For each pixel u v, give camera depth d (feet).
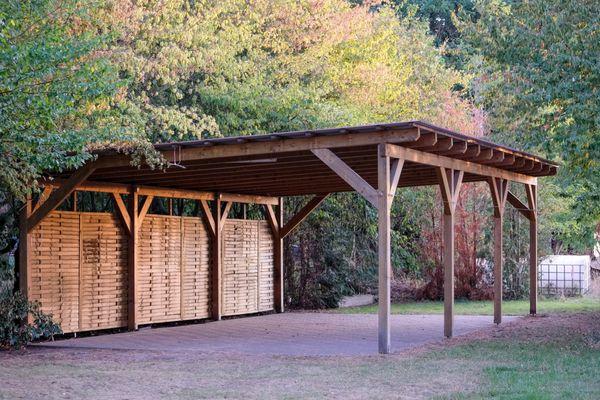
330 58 61.72
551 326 43.39
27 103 27.40
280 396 23.82
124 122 43.55
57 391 24.89
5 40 26.37
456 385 25.16
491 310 55.98
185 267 50.52
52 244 41.14
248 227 56.39
